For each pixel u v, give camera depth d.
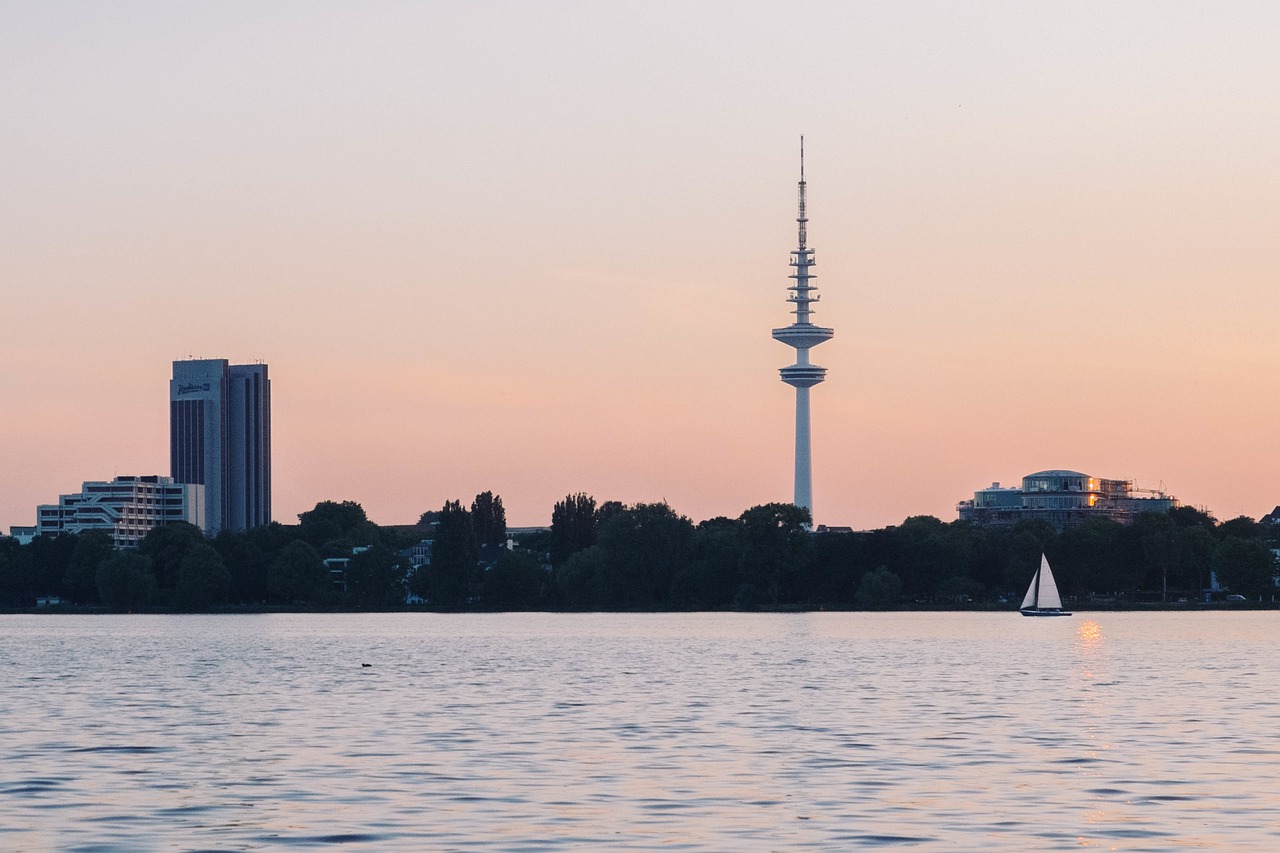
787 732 91.75
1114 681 136.00
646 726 95.81
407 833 57.56
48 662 180.12
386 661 178.38
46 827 59.34
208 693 127.94
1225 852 53.62
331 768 75.38
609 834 57.12
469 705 113.00
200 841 56.38
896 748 82.94
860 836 56.59
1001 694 121.44
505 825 59.03
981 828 58.06
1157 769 73.62
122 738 90.19
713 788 68.12
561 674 151.00
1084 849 54.19
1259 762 75.94
